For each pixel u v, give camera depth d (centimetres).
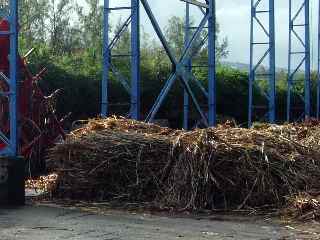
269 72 2453
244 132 1100
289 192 983
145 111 2842
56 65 2633
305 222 885
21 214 952
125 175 1077
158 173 1052
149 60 3547
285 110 3722
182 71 1709
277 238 771
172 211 984
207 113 1959
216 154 1013
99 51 3891
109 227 841
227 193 1006
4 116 1370
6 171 1043
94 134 1127
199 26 1764
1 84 1326
